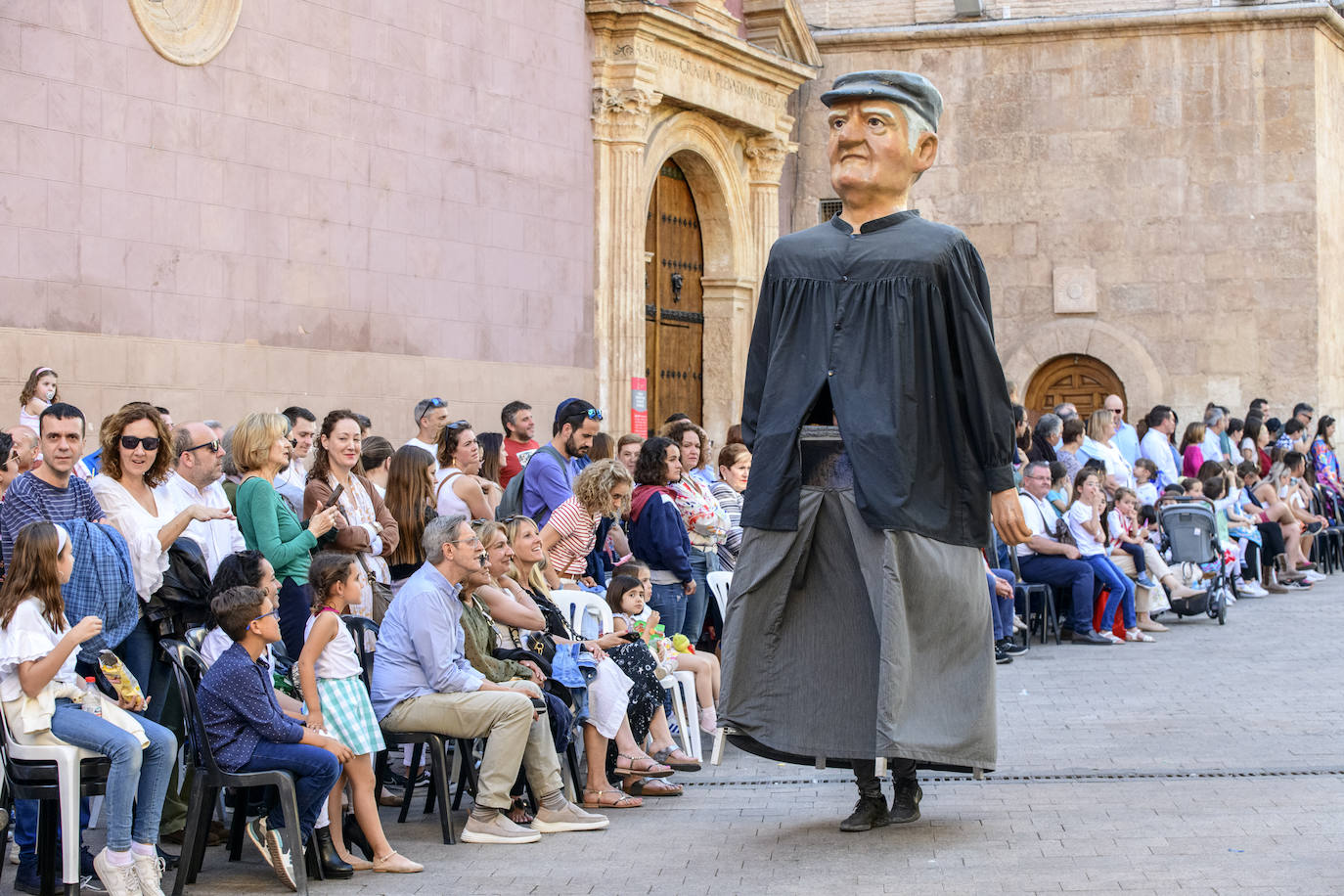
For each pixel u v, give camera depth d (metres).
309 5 13.41
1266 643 13.49
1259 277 22.09
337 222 13.72
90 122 11.38
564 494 9.88
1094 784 8.02
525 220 16.11
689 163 19.78
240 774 6.29
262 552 7.43
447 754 8.24
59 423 6.68
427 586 7.22
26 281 10.90
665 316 19.69
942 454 6.92
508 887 6.31
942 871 6.34
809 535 6.96
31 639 5.92
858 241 7.02
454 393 15.06
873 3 22.98
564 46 16.72
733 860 6.65
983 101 22.78
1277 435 20.86
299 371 13.27
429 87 14.80
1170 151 22.28
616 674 8.05
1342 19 22.48
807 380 6.98
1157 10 22.42
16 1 10.83
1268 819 7.11
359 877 6.53
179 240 12.14
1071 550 13.70
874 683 6.88
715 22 19.30
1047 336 22.72
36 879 6.27
